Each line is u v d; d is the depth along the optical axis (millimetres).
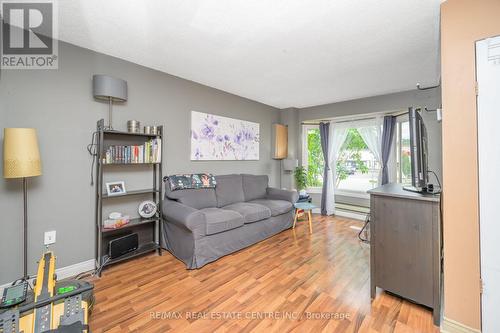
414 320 1603
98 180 2375
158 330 1501
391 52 2406
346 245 3035
